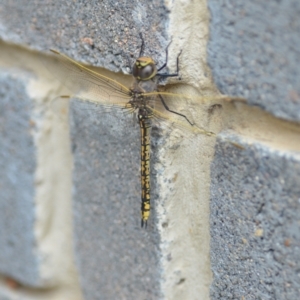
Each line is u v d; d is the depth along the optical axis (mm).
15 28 569
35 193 586
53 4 553
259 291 525
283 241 513
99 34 544
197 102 531
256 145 514
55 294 604
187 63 529
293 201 507
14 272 609
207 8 517
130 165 552
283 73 500
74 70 556
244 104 516
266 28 500
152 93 540
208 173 533
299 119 499
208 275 546
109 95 551
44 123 577
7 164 594
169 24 525
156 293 558
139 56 536
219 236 532
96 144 561
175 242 552
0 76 582
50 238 595
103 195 565
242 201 521
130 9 534
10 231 604
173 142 540
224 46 513
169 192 544
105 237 570
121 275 570
